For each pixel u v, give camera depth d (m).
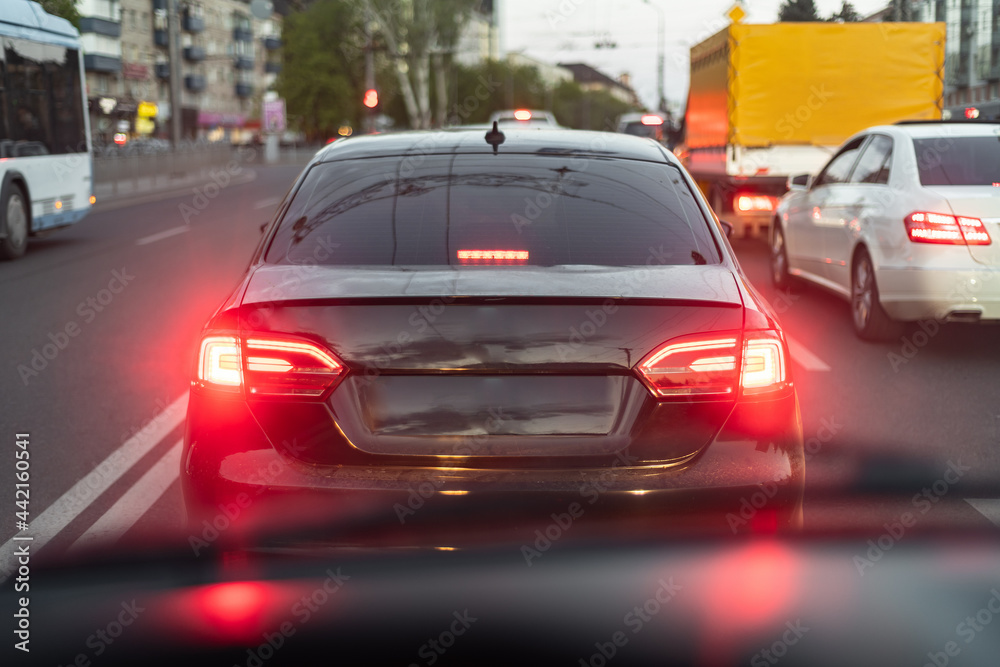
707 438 2.93
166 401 6.50
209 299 10.55
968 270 7.36
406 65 71.00
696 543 2.88
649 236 3.46
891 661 3.01
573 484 2.83
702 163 17.83
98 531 4.16
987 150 8.06
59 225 15.98
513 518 2.83
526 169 3.76
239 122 100.62
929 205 7.50
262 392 2.92
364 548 2.85
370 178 3.73
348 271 3.22
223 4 97.12
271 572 2.92
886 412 6.15
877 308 8.10
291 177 39.44
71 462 5.21
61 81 16.23
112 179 28.41
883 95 14.98
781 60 14.87
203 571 2.95
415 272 3.20
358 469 2.87
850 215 8.66
